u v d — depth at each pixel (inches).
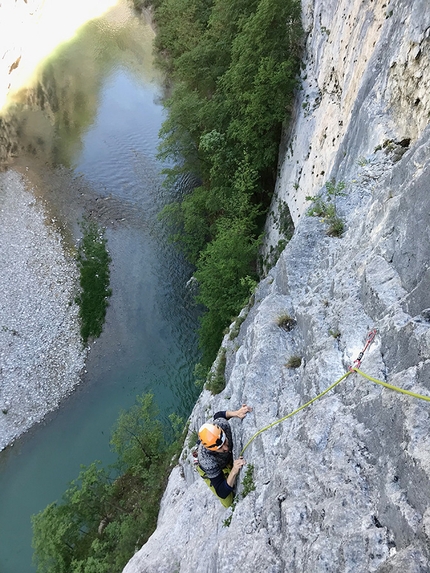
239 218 994.7
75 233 1434.5
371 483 211.8
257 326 415.2
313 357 316.8
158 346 1159.6
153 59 2122.3
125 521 724.0
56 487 947.3
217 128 1114.7
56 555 748.6
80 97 1974.7
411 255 269.3
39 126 1833.2
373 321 282.5
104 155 1700.3
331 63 738.8
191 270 1311.5
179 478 633.0
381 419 220.5
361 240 353.1
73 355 1141.7
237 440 361.7
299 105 874.1
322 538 210.4
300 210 796.6
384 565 169.2
